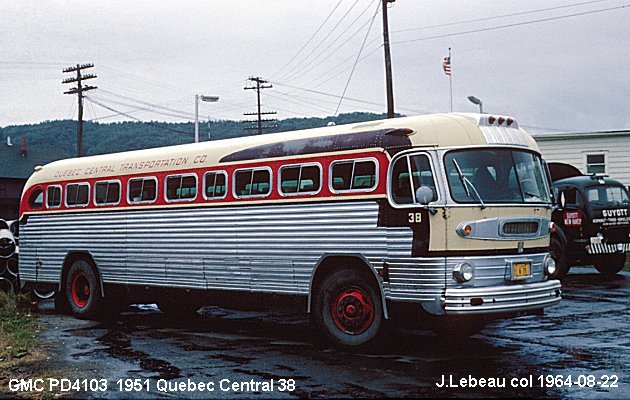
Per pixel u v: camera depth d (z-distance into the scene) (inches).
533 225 376.8
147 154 510.9
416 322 359.3
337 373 329.4
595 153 1175.6
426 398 285.4
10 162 2053.4
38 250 584.7
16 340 425.1
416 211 358.3
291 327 482.6
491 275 357.4
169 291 485.7
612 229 706.8
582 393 289.7
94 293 534.3
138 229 504.4
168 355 379.9
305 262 404.2
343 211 387.5
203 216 461.1
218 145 463.8
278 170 421.4
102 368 348.8
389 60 1055.0
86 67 1774.1
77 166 563.2
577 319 475.2
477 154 365.7
